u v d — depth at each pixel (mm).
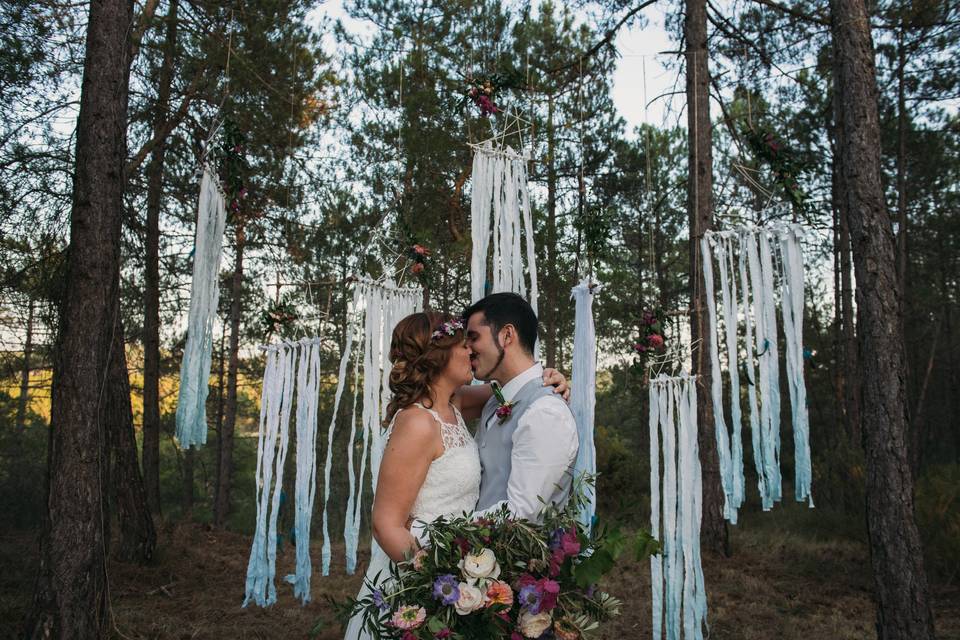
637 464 12359
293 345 3906
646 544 1808
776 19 8109
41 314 5527
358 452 13195
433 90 8234
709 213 6410
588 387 2828
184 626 4906
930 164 11852
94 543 3553
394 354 2111
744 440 14445
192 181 8398
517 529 1789
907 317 14508
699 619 3484
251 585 3748
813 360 13289
